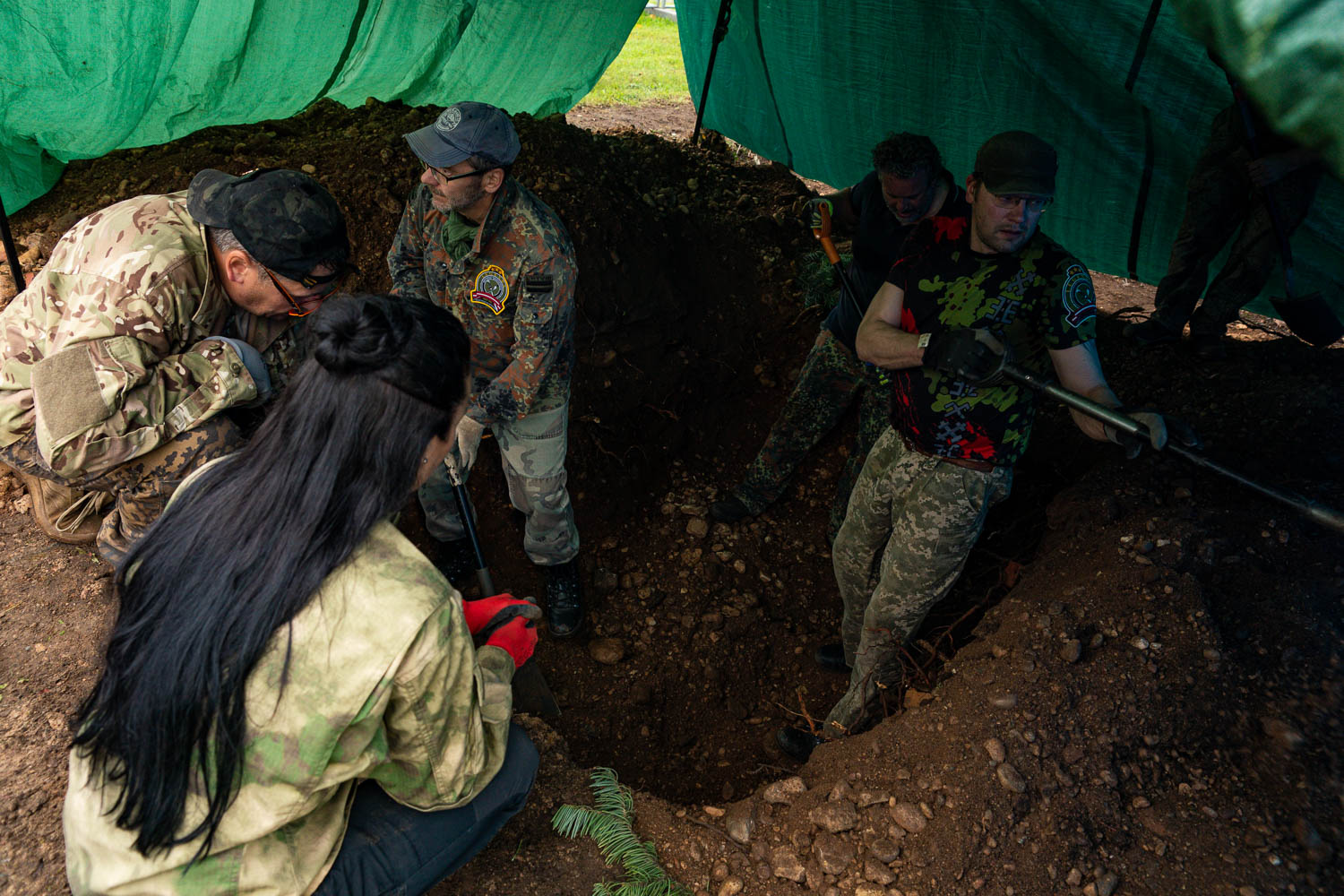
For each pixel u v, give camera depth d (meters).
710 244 4.37
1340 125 1.00
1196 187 3.32
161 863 1.30
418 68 4.55
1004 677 2.26
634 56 9.06
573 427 3.71
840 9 4.06
